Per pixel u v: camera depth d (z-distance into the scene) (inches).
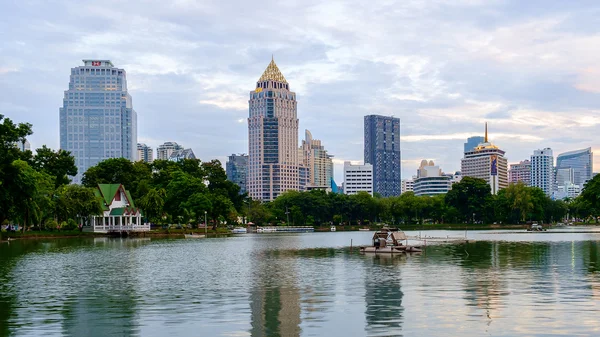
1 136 4635.8
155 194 6525.6
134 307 1419.8
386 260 2689.5
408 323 1204.5
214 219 7593.5
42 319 1285.7
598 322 1190.9
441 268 2252.7
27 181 4549.7
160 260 2800.2
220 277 2031.3
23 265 2529.5
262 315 1305.4
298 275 2073.1
